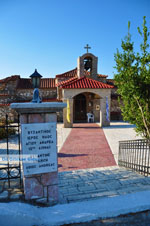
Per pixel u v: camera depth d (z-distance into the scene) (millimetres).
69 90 16750
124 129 16016
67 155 8609
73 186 4285
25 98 22188
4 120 15266
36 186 3219
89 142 11344
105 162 7543
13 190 3436
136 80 5637
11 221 2658
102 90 17266
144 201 3135
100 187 4133
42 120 3156
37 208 3039
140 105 5949
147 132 6355
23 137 3086
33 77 3299
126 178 4801
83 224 2779
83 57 19953
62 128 16797
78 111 22547
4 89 21531
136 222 2797
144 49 5805
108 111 17484
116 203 3107
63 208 3025
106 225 2750
